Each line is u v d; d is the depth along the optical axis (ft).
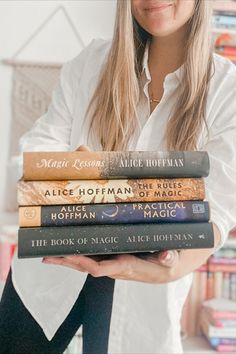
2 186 5.15
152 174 1.61
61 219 1.54
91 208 1.56
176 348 2.71
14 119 5.18
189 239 1.61
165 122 2.54
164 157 1.63
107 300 2.59
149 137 2.56
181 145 2.41
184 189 1.64
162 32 2.31
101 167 1.57
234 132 2.27
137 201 1.60
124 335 2.68
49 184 1.54
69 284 2.60
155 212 1.60
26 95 5.18
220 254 4.91
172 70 2.63
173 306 2.67
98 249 1.55
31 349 2.65
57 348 2.63
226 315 4.59
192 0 2.29
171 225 1.61
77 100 2.89
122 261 1.60
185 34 2.53
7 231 4.62
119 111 2.58
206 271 4.91
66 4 5.19
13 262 2.88
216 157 2.23
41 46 5.20
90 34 5.27
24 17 5.14
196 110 2.42
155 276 1.69
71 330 2.64
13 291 2.78
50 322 2.63
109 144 2.62
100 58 2.89
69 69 3.05
